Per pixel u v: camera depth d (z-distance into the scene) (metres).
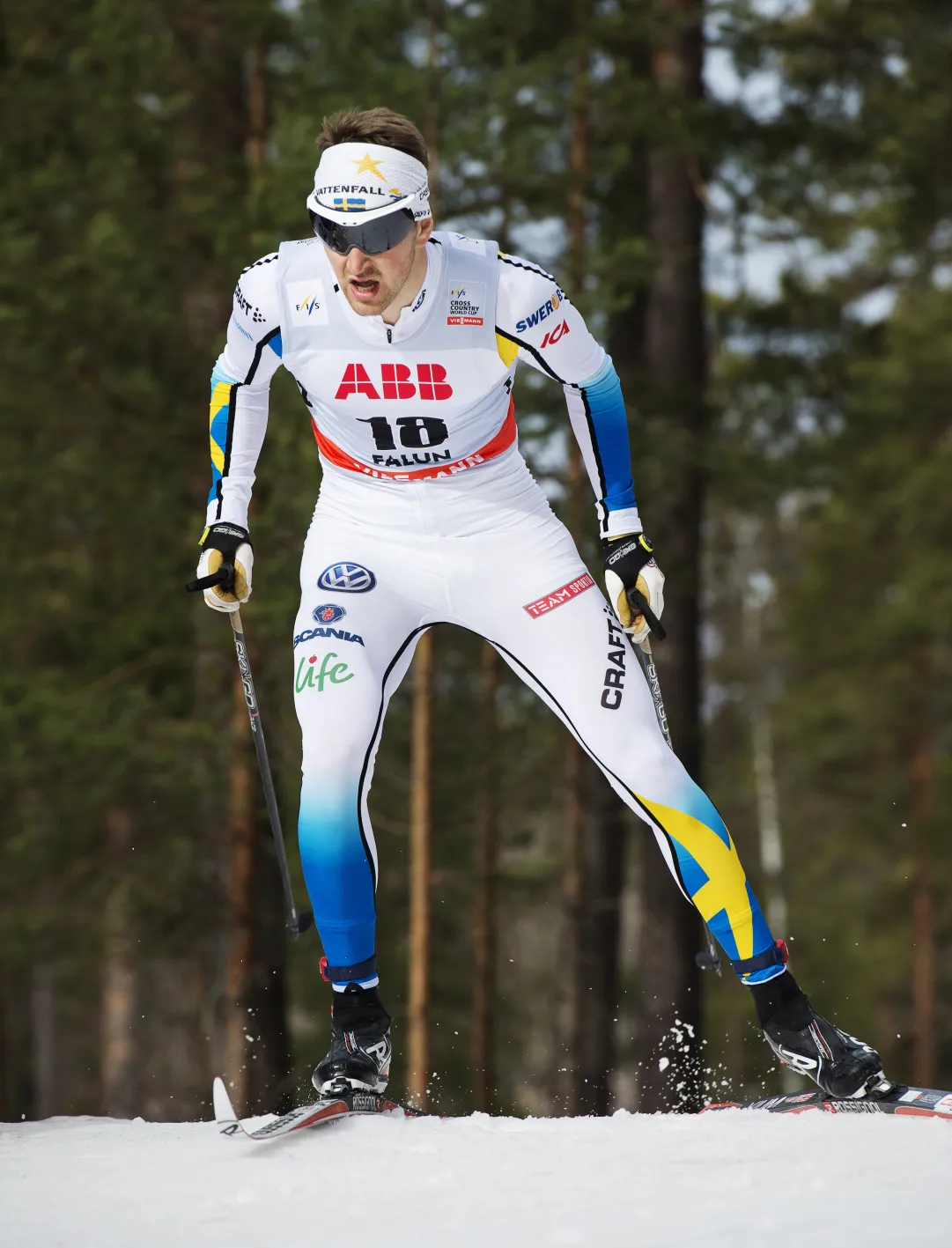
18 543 14.58
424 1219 2.88
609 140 14.74
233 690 13.76
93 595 14.88
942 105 16.06
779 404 17.73
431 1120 4.03
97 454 14.24
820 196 16.41
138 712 13.87
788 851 37.28
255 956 13.65
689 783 4.03
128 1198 3.27
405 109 13.71
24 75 14.35
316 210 3.75
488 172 13.83
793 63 15.73
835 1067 3.95
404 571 4.21
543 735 15.83
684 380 14.88
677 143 14.31
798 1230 2.63
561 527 4.29
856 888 33.31
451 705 15.52
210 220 13.60
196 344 14.19
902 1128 3.60
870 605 31.23
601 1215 2.82
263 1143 3.80
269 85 14.58
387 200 3.71
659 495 14.56
